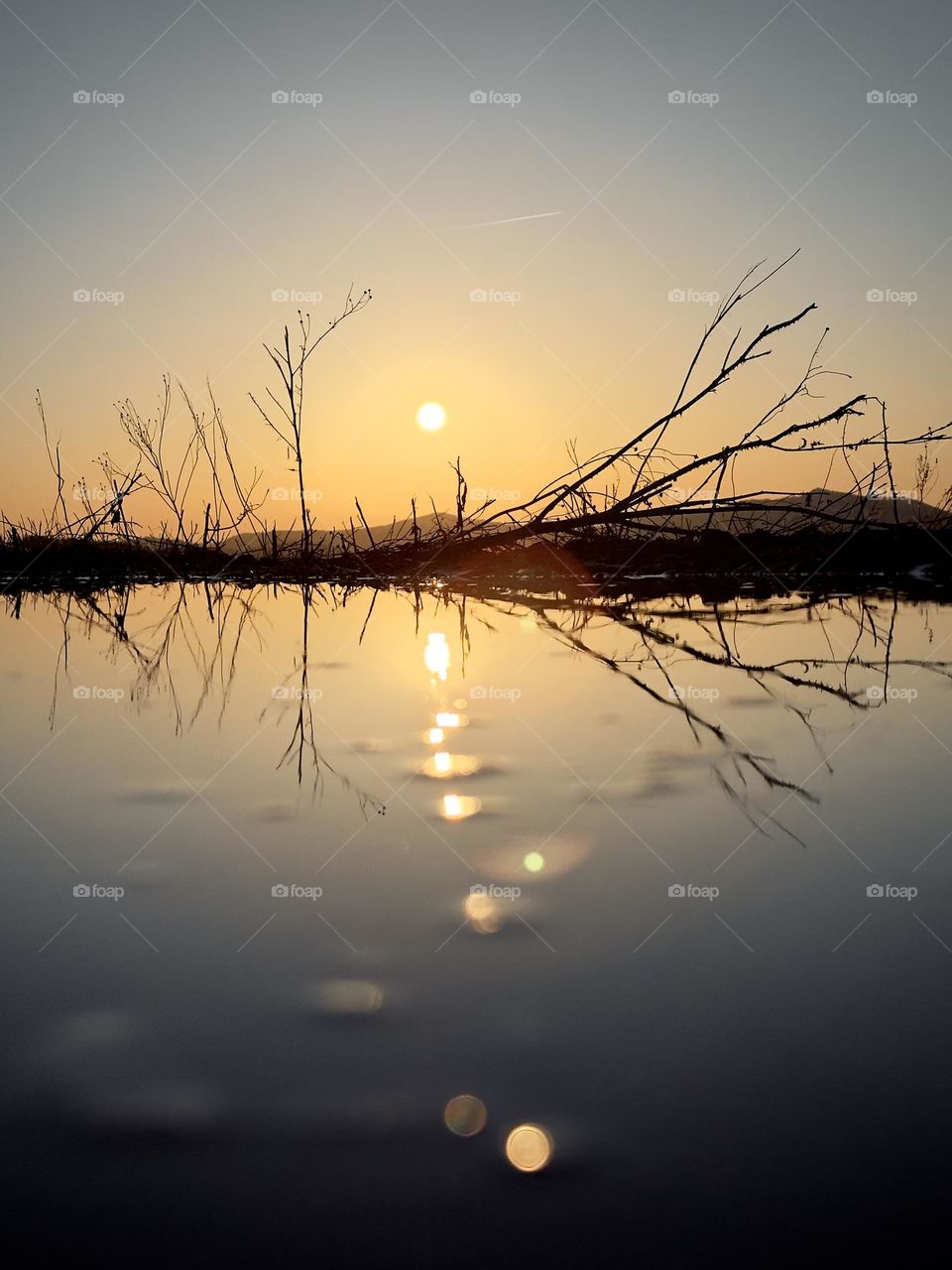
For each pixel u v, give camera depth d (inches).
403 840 83.1
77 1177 42.5
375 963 61.2
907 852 79.9
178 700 143.4
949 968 60.1
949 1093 48.1
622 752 111.7
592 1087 48.6
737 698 143.3
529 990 57.9
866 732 120.8
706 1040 52.7
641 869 76.5
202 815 90.4
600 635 214.8
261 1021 54.6
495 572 398.9
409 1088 48.4
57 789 98.8
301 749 113.9
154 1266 37.9
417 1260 38.1
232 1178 42.5
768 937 65.0
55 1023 54.5
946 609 265.3
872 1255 38.3
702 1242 38.9
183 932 66.0
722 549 390.3
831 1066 50.4
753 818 88.7
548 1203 41.1
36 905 70.5
